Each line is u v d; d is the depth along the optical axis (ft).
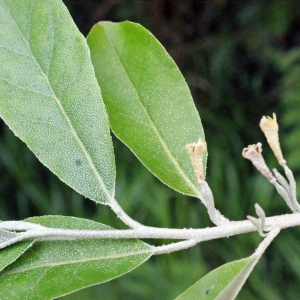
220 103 1.69
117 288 1.29
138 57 0.60
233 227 0.53
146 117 0.59
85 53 0.55
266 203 1.42
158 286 1.29
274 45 1.73
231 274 0.50
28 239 0.52
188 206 1.39
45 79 0.55
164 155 0.58
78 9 1.67
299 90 1.52
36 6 0.56
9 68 0.55
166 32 1.76
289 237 1.44
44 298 0.50
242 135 1.65
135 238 0.53
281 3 1.61
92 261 0.52
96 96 0.55
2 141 1.41
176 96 0.59
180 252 1.36
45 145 0.54
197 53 1.74
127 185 1.36
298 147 1.43
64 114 0.55
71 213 1.38
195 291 0.50
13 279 0.51
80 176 0.54
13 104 0.54
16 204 1.45
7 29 0.56
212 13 1.77
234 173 1.46
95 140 0.55
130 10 1.69
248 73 1.78
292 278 1.46
